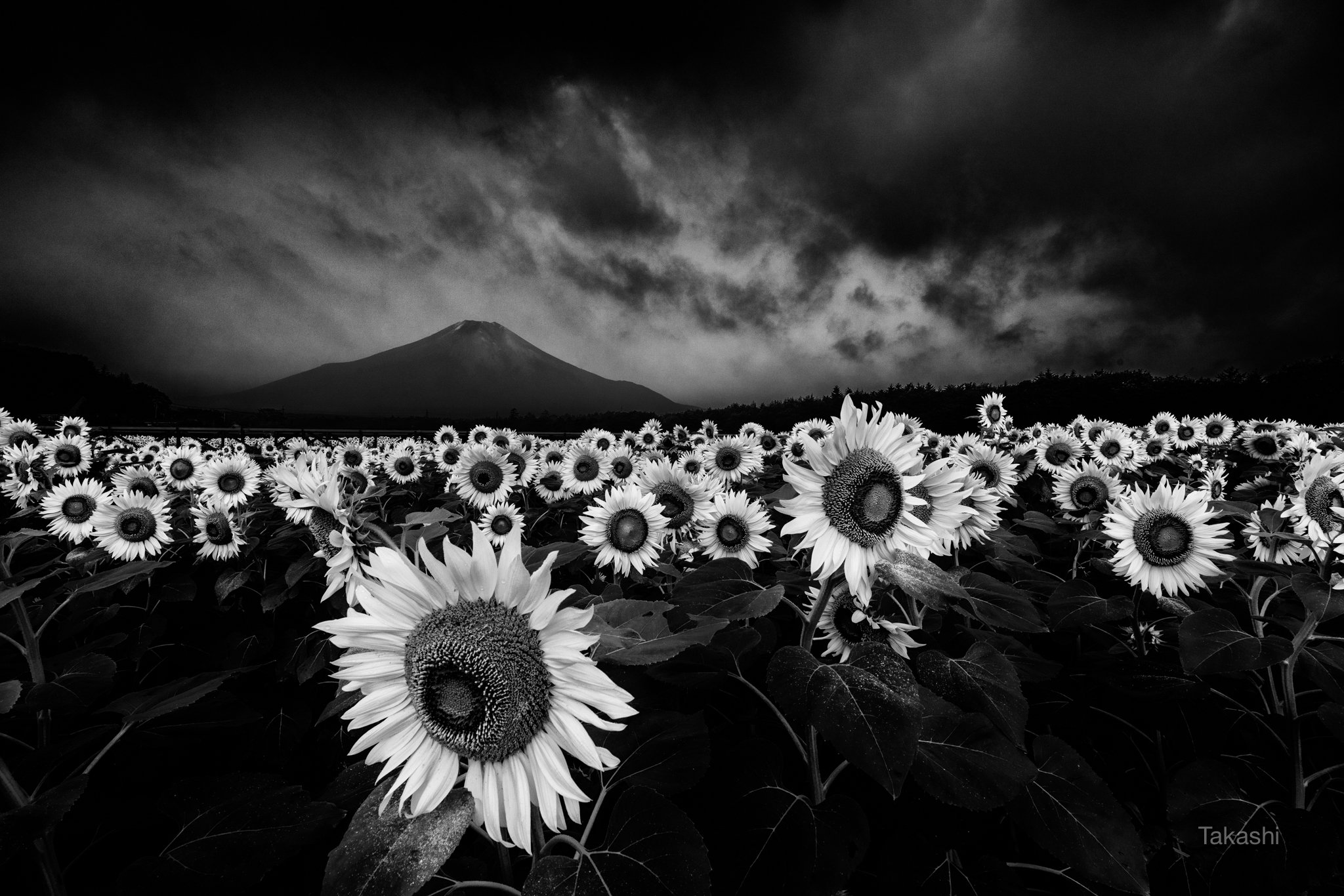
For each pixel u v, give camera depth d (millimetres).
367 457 11164
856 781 2881
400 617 1786
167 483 9312
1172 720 3225
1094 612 3445
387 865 1646
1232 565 3414
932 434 10047
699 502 5066
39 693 3051
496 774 1766
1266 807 2535
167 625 5473
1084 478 5473
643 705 2654
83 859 3236
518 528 3623
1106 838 2156
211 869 2098
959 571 3408
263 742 4066
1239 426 11484
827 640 3479
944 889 2271
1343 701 2490
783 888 1908
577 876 1737
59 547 6707
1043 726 3590
